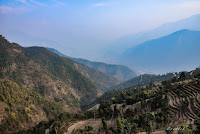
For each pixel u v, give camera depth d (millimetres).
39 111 136000
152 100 88000
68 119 94875
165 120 58938
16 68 193750
